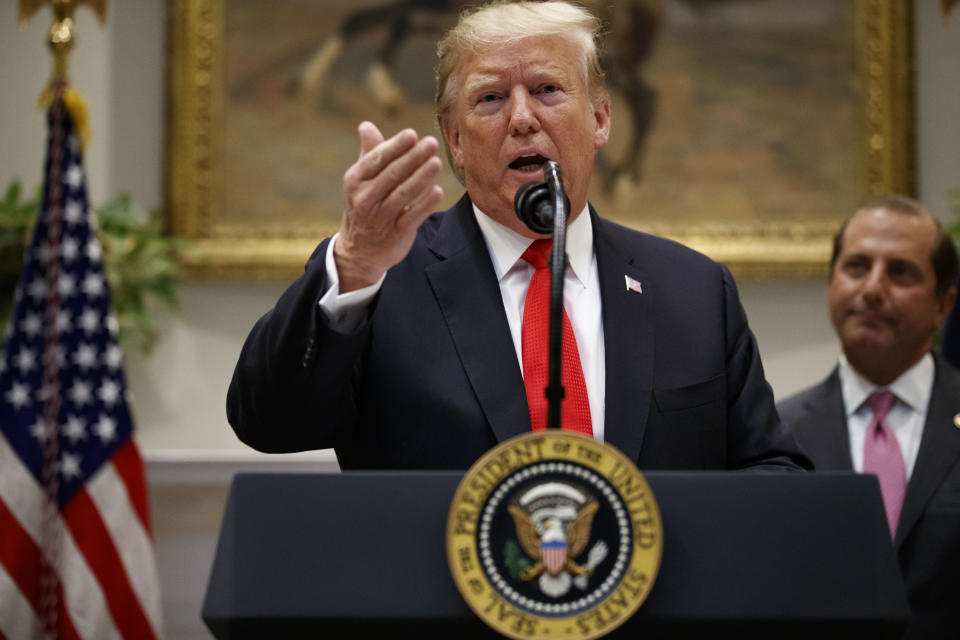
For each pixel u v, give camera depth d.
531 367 3.28
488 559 2.03
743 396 3.54
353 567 2.08
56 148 7.29
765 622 2.05
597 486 2.06
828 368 9.97
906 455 5.59
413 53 10.30
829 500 2.13
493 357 3.27
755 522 2.11
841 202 10.19
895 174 10.16
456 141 3.79
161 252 9.30
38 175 10.20
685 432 3.31
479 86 3.49
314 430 2.93
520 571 2.02
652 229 10.06
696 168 10.20
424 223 3.77
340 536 2.10
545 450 2.07
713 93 10.26
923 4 10.38
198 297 10.08
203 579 8.30
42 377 7.04
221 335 10.05
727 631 2.07
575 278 3.55
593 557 2.03
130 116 10.30
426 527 2.10
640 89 10.25
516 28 3.48
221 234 10.08
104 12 7.52
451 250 3.54
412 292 3.42
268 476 2.13
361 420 3.30
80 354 7.12
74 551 6.81
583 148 3.50
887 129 10.18
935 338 7.90
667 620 2.04
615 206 10.13
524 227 3.52
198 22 10.25
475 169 3.50
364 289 2.78
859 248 5.69
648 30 10.30
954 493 5.21
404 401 3.23
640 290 3.55
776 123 10.25
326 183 10.20
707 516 2.11
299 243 10.05
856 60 10.28
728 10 10.33
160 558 8.30
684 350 3.45
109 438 7.05
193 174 10.13
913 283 5.61
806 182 10.19
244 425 3.04
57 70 7.37
